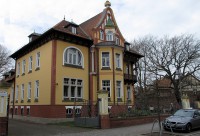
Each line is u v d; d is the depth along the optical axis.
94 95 24.72
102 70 25.30
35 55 25.38
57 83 21.48
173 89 37.84
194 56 38.12
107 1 29.28
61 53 22.52
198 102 37.75
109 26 27.34
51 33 22.12
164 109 23.94
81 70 24.27
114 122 16.95
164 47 40.84
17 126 18.20
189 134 13.85
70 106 22.28
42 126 18.12
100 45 25.59
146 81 40.66
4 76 42.28
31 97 24.95
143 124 19.27
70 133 13.92
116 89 25.55
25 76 27.44
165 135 13.22
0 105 12.66
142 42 43.34
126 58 30.00
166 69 39.59
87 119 17.19
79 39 24.36
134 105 23.33
